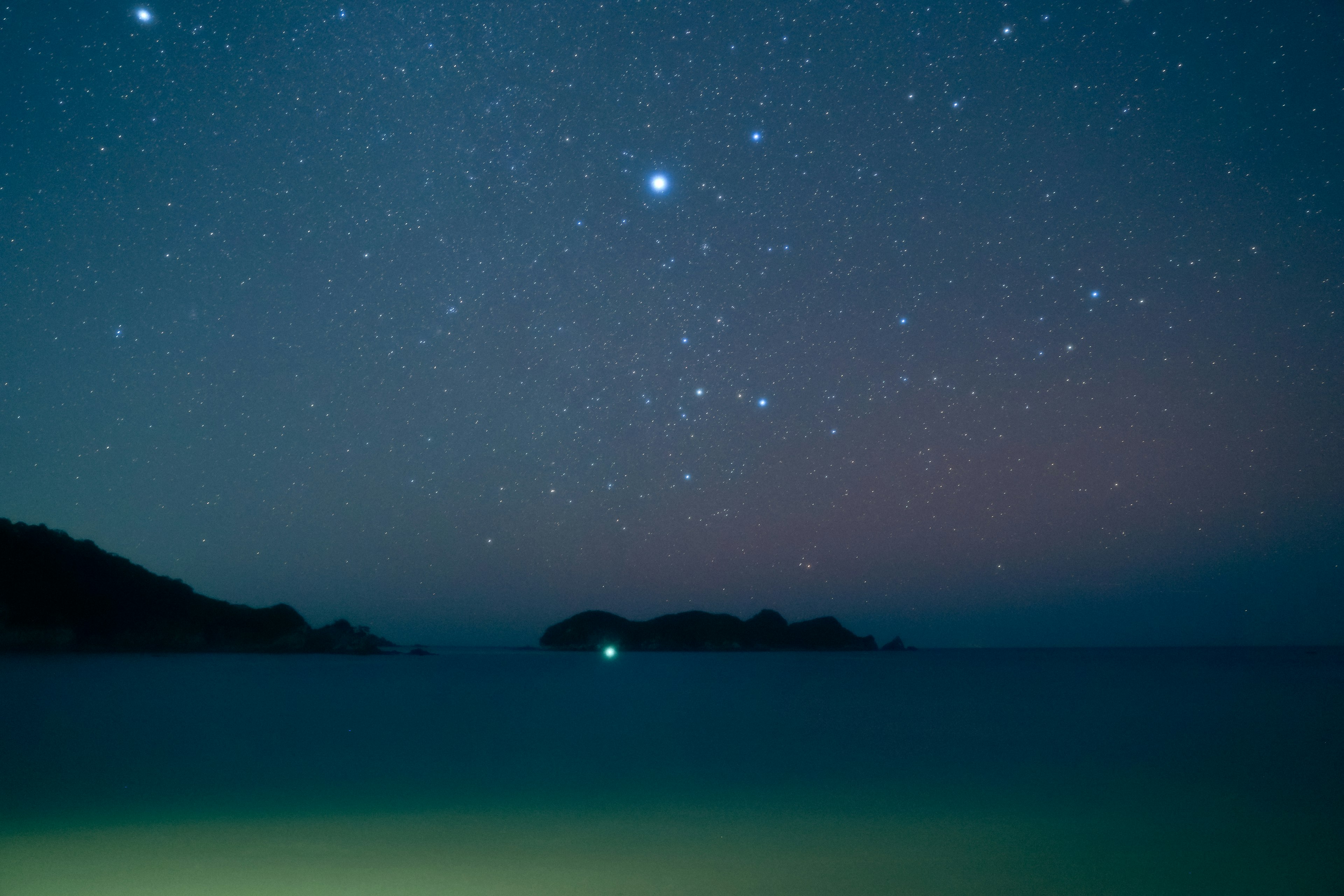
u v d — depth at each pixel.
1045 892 2.94
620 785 5.02
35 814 4.14
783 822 4.02
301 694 11.71
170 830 3.82
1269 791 4.86
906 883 3.02
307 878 3.04
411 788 4.90
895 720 9.01
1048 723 8.75
